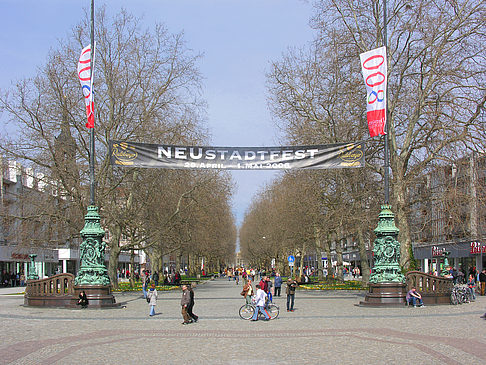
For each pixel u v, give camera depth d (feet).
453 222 90.12
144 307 85.56
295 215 166.50
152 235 145.07
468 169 89.04
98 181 124.67
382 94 80.23
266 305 67.00
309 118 120.26
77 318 66.90
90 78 82.89
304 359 37.14
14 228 122.52
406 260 100.27
